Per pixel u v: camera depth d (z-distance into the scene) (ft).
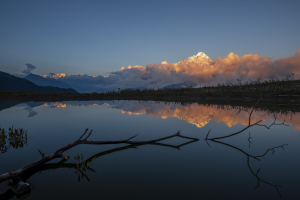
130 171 18.30
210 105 109.50
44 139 30.50
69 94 242.37
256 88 233.14
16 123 45.52
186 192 14.24
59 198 13.47
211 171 18.29
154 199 13.09
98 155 23.22
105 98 218.79
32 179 16.67
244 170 18.51
